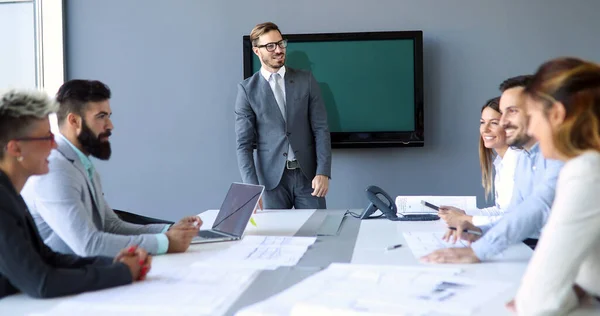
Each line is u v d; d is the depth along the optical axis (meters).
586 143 1.31
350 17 4.61
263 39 3.96
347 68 4.57
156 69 4.75
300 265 1.92
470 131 4.60
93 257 1.83
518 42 4.53
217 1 4.69
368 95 4.57
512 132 2.61
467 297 1.50
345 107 4.59
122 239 2.06
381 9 4.59
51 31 4.73
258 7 4.66
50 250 1.85
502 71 4.55
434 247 2.20
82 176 2.16
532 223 1.92
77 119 2.20
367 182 4.69
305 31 4.64
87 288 1.60
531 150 2.63
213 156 4.76
